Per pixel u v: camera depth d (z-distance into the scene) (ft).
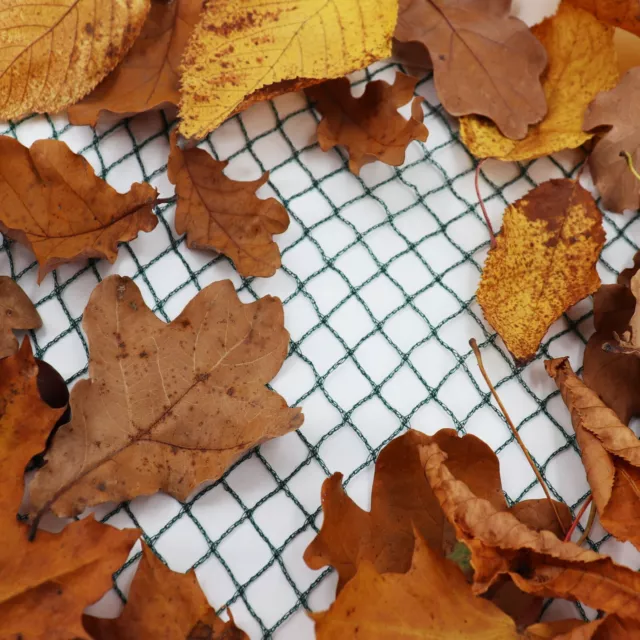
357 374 0.94
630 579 0.76
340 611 0.75
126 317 0.87
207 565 0.85
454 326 0.98
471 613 0.78
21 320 0.91
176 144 0.96
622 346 0.89
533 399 0.95
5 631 0.74
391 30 0.95
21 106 0.97
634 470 0.86
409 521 0.85
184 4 1.01
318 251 0.99
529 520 0.87
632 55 1.09
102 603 0.82
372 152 1.01
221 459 0.85
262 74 0.93
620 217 1.05
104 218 0.93
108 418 0.84
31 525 0.78
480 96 1.01
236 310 0.89
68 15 0.94
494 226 1.03
